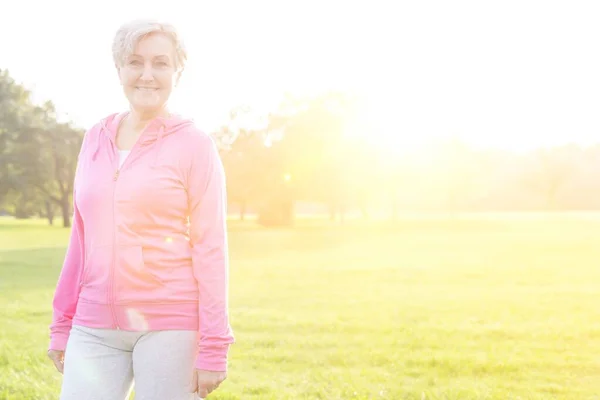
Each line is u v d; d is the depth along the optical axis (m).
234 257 25.84
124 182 2.53
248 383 6.71
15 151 57.34
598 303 12.92
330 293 14.67
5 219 97.81
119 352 2.59
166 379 2.51
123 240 2.52
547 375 7.20
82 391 2.55
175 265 2.56
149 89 2.61
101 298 2.54
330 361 7.82
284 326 10.28
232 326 10.27
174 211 2.57
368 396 6.21
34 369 6.91
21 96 59.50
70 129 61.16
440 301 13.30
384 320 10.88
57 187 68.88
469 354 8.16
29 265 21.88
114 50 2.62
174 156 2.57
